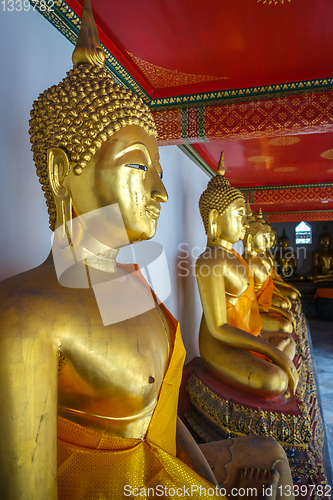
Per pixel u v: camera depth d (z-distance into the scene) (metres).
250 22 2.31
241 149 5.24
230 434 3.02
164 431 1.38
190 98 3.09
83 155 1.20
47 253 2.01
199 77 2.96
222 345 3.43
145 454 1.22
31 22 1.93
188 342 4.66
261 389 3.02
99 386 1.13
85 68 1.32
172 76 2.94
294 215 10.82
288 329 4.95
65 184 1.26
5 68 1.74
